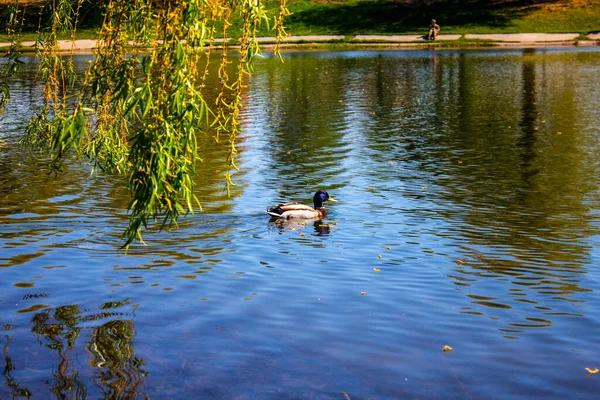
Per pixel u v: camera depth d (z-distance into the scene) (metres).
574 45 55.09
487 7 65.56
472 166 19.52
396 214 14.78
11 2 10.49
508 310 9.57
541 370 7.87
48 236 12.87
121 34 7.50
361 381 7.61
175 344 8.49
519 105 29.77
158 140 6.33
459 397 7.29
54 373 7.80
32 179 17.48
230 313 9.41
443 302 9.84
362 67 45.31
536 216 14.55
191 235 13.09
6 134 23.33
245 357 8.16
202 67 44.69
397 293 10.19
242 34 7.11
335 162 20.14
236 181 17.88
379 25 63.66
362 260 11.73
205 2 6.74
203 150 21.75
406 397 7.29
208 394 7.33
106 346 8.45
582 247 12.45
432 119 27.12
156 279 10.70
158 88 6.48
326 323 9.09
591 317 9.32
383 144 22.69
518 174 18.47
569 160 20.00
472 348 8.41
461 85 36.19
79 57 48.53
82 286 10.37
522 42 56.47
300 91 35.06
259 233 13.33
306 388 7.45
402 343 8.54
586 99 30.61
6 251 11.95
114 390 7.41
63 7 10.02
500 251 12.23
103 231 13.24
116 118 9.02
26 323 9.07
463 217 14.54
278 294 10.12
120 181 17.34
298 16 66.00
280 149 22.00
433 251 12.24
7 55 10.47
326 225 13.95
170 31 6.50
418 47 57.03
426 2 67.56
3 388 7.46
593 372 7.81
